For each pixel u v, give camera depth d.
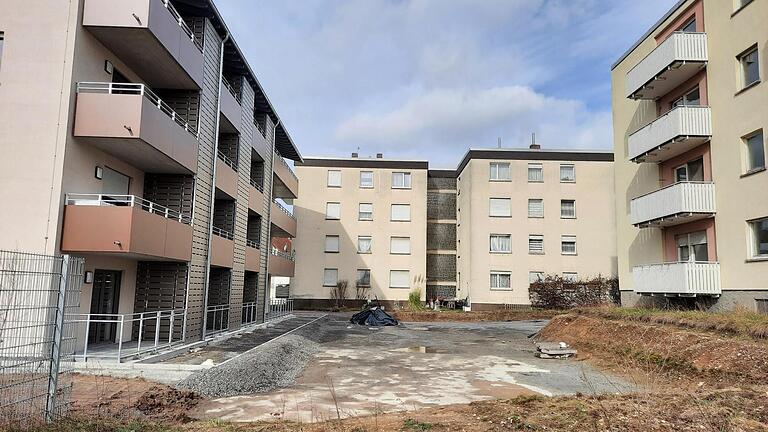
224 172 18.38
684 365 11.70
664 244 19.59
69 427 5.90
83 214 11.49
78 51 11.88
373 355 15.84
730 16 16.36
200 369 11.44
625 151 22.50
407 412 7.62
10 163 11.31
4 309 5.59
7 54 11.59
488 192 38.25
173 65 14.09
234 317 20.05
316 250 40.59
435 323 30.17
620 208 22.73
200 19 16.22
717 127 16.84
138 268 15.27
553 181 38.41
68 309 6.46
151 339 15.02
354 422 6.82
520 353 16.48
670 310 17.50
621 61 22.97
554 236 37.97
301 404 9.00
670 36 17.58
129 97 11.91
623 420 6.31
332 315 34.28
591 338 16.67
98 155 12.85
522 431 6.02
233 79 21.00
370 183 41.47
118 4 12.06
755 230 15.45
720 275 16.47
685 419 6.31
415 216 41.22
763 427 6.04
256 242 24.45
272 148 26.89
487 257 37.66
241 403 9.05
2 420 5.45
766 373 9.82
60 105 11.55
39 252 11.07
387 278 40.53
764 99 14.92
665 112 19.83
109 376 10.31
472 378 11.88
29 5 11.74
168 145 13.47
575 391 10.38
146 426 6.63
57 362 6.14
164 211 15.32
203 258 16.42
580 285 35.38
